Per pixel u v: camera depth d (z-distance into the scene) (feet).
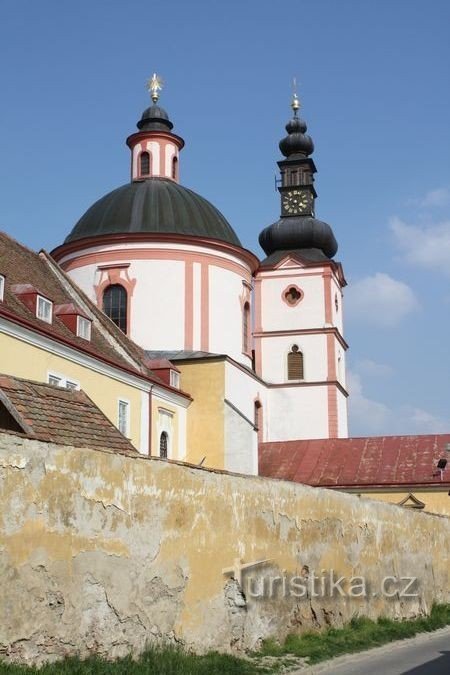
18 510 40.70
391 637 73.05
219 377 141.18
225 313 155.33
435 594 96.89
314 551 69.62
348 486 150.30
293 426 203.51
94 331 125.90
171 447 132.87
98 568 45.44
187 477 53.67
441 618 90.79
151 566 49.49
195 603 53.21
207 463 138.41
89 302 131.85
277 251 222.69
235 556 58.08
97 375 110.73
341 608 73.51
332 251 225.56
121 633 46.68
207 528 55.26
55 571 42.57
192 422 140.36
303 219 223.51
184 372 142.00
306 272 212.84
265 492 62.95
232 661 52.42
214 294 154.20
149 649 48.29
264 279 214.90
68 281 131.13
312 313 210.38
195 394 141.18
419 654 64.34
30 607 40.91
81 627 43.98
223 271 156.25
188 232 154.30
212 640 54.49
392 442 161.58
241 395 153.28
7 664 38.78
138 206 157.17
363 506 80.38
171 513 51.75
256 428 141.59
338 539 74.28
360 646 66.69
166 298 151.53
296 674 53.26
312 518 70.03
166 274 152.25
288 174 229.66
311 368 206.80
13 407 58.39
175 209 157.07
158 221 154.92
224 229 160.35
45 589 41.86
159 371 134.31
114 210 157.69
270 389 205.77
